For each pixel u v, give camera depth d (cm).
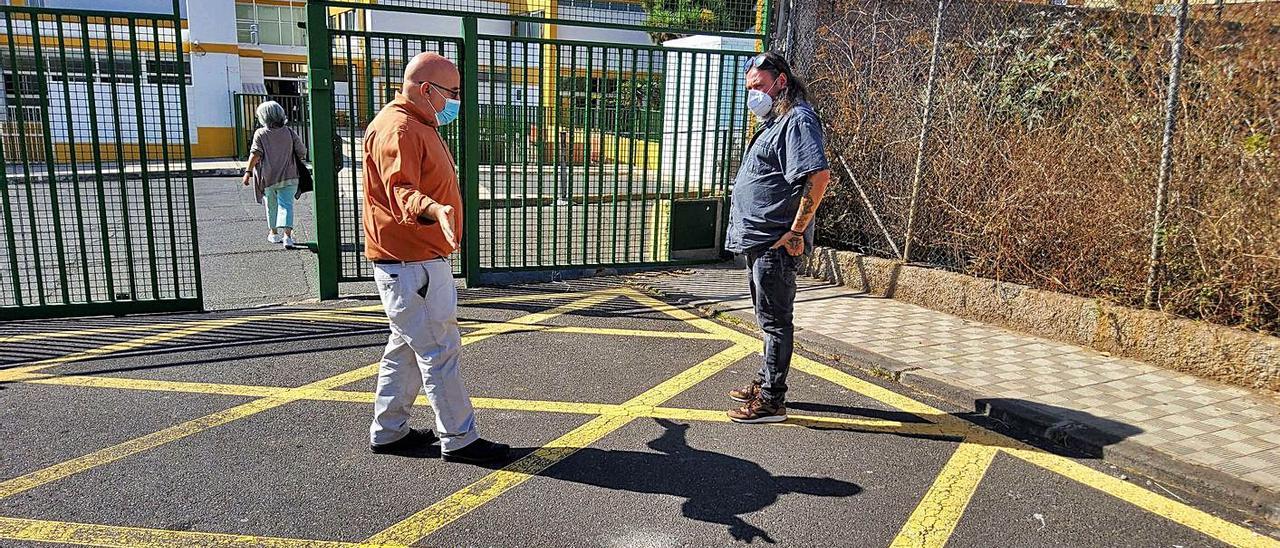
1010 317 601
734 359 546
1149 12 526
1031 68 605
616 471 380
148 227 636
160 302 646
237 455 387
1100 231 557
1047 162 587
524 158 740
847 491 365
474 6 751
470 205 732
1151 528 338
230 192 1545
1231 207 490
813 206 392
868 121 728
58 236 618
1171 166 511
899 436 425
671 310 669
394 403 384
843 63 744
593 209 1023
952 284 640
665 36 877
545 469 380
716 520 338
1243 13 483
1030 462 397
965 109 646
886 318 628
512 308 670
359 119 753
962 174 648
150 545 311
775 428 432
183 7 2384
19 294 620
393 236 348
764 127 420
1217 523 342
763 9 792
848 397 479
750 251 415
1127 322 530
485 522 333
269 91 2762
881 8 704
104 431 411
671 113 879
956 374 499
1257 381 472
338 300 700
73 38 1419
